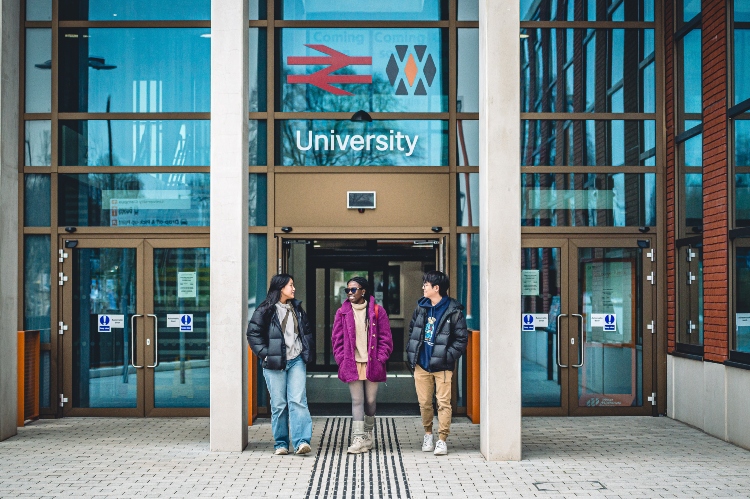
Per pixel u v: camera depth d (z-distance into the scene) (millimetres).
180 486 6312
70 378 9906
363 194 9984
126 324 9977
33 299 10008
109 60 10180
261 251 9977
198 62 10172
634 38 10234
